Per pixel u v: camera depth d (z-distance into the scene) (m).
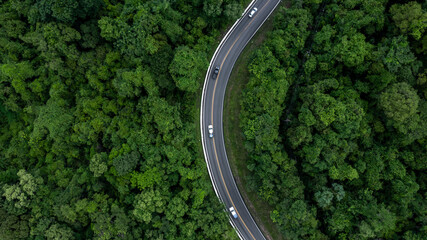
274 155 54.12
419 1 52.03
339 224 52.31
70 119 57.78
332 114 50.88
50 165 58.25
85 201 51.88
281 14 57.12
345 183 56.06
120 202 53.34
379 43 53.44
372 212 50.66
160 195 51.75
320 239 53.03
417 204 53.03
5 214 51.25
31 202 53.47
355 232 52.56
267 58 55.78
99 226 49.84
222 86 64.06
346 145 52.59
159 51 53.66
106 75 56.06
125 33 52.94
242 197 62.50
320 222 55.81
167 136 54.91
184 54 53.50
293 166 54.97
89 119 57.22
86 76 56.75
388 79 50.44
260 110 54.78
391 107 49.50
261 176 55.69
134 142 53.22
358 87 54.69
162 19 53.50
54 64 55.19
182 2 57.19
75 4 48.75
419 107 50.78
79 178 55.53
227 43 64.19
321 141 53.03
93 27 54.12
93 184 54.62
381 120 54.81
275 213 54.47
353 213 52.59
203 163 58.66
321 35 55.16
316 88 54.28
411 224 53.59
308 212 52.59
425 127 50.44
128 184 52.25
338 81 56.38
